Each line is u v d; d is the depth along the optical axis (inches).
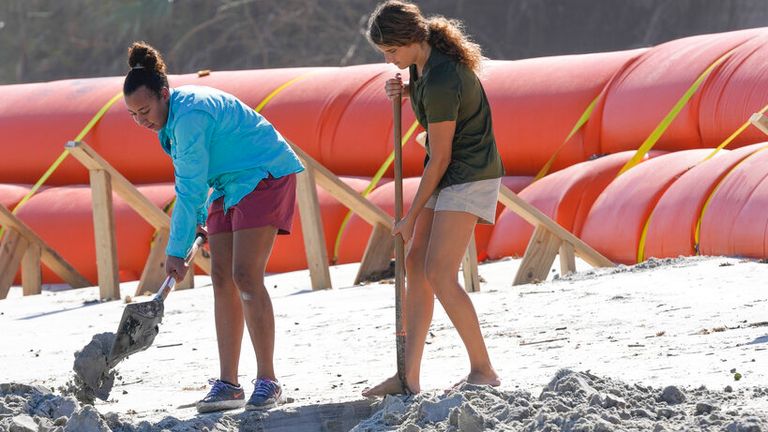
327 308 1115.9
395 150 669.3
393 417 611.5
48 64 4232.3
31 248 1555.1
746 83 1456.7
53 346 1008.2
